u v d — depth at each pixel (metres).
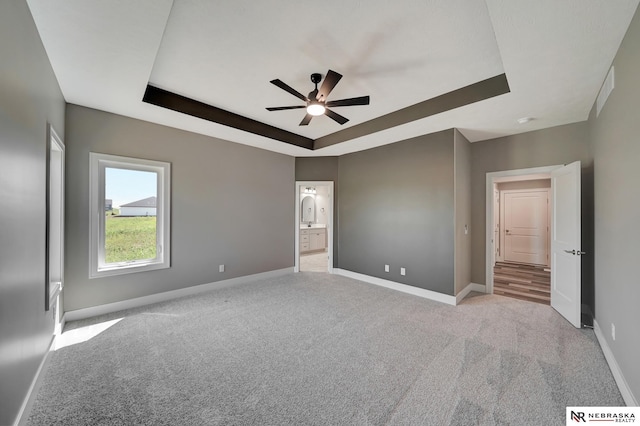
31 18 1.62
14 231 1.41
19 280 1.48
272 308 3.38
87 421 1.54
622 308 1.88
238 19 1.84
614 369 1.98
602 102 2.39
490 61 2.34
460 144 3.79
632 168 1.72
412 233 4.07
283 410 1.64
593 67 2.11
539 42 1.81
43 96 1.93
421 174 3.96
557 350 2.35
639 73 1.55
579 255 2.85
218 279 4.23
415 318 3.08
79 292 2.97
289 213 5.30
